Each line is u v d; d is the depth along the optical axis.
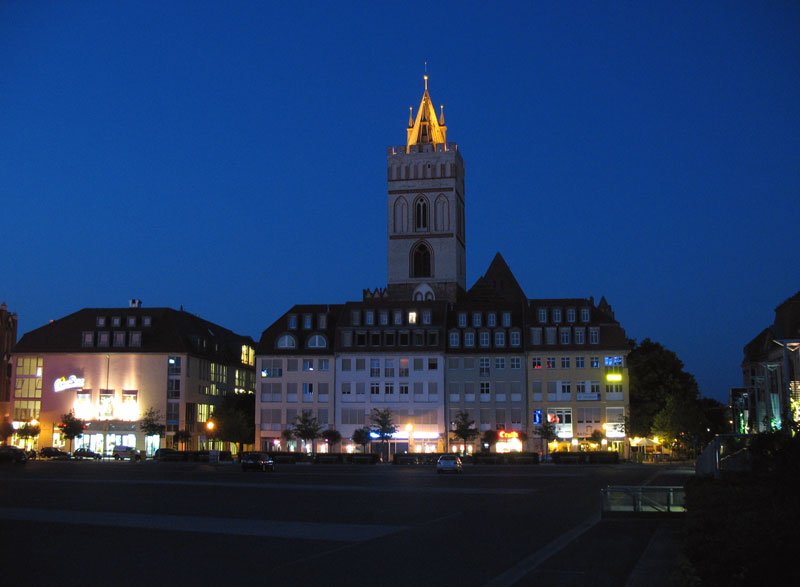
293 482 64.44
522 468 101.62
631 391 137.12
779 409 79.81
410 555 24.39
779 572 14.95
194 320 156.38
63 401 138.75
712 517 18.53
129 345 140.00
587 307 134.00
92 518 34.09
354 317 136.50
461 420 128.50
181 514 36.25
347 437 133.38
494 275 161.12
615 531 30.77
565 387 131.25
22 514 35.56
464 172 184.00
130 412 137.62
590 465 112.38
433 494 50.94
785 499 21.95
